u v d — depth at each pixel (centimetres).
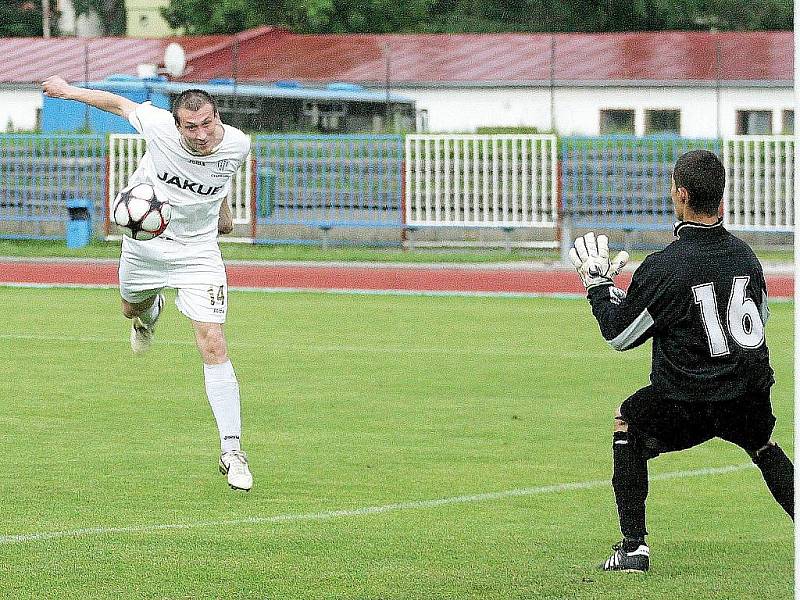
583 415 2195
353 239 5747
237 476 1611
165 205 1725
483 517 1525
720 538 1430
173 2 13000
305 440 1988
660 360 1237
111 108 1762
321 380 2550
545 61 9788
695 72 9469
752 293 1227
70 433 2028
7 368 2664
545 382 2539
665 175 5606
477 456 1873
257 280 4497
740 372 1210
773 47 9844
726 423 1234
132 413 2194
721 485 1694
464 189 5541
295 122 7631
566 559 1345
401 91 9588
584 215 5534
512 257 5291
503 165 5431
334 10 12119
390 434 2034
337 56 10119
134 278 1783
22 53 10350
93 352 2886
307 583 1260
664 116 9450
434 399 2345
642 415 1257
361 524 1491
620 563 1290
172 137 1709
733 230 5428
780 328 3366
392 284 4406
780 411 2231
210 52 10056
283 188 5928
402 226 5519
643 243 5581
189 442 1966
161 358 2803
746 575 1277
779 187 5350
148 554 1362
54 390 2414
